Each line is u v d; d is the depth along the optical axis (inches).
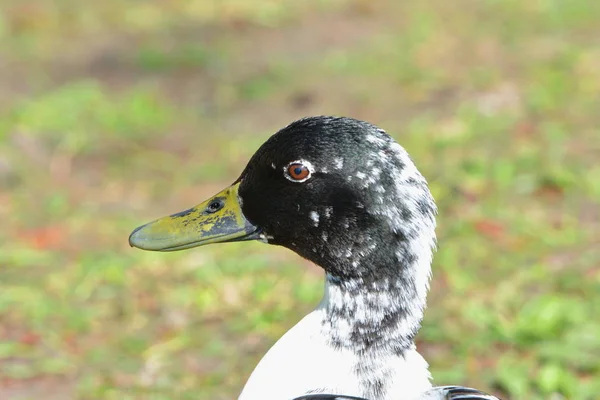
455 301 394.6
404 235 218.2
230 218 241.3
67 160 542.6
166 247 241.3
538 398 333.1
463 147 542.9
